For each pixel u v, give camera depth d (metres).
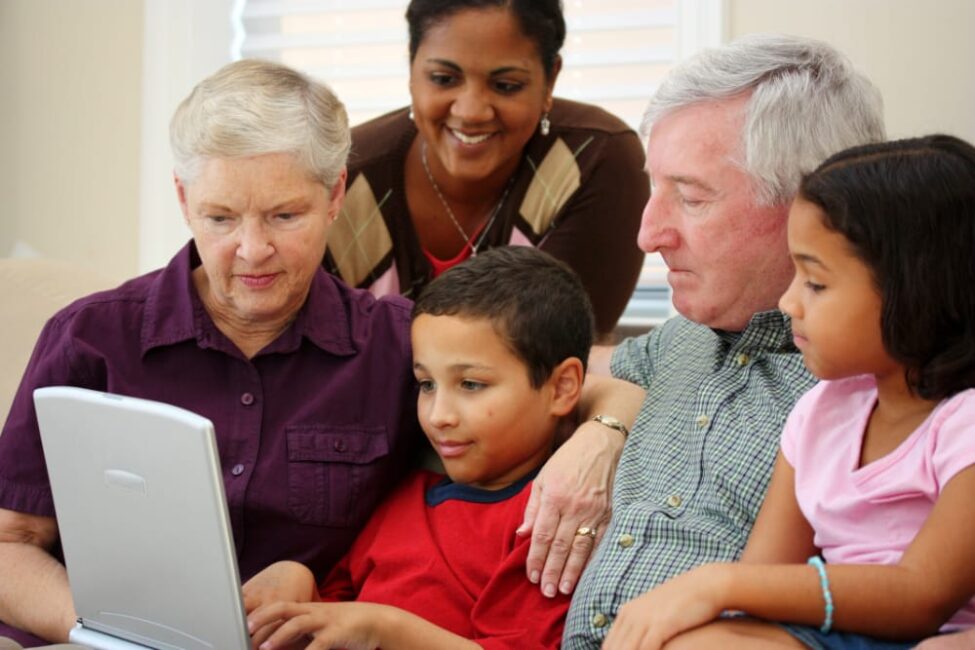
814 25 2.67
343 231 2.23
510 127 2.12
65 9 3.23
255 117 1.50
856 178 1.19
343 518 1.66
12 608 1.56
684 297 1.54
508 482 1.65
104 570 1.37
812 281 1.22
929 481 1.18
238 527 1.63
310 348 1.68
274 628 1.39
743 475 1.43
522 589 1.53
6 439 1.62
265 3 3.22
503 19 2.03
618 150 2.29
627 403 1.68
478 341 1.58
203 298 1.67
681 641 1.16
